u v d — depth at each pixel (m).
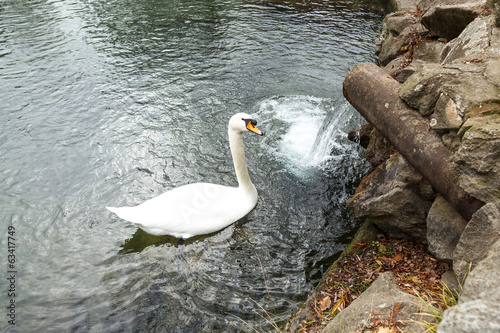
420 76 3.93
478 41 4.57
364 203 4.57
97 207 5.50
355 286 3.89
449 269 3.64
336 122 7.31
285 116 7.61
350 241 4.88
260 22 12.20
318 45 10.60
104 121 7.39
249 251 4.81
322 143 6.78
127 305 4.11
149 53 10.09
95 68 9.34
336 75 9.09
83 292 4.27
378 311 2.99
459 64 3.95
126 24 11.92
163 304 4.11
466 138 3.01
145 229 4.92
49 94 8.24
